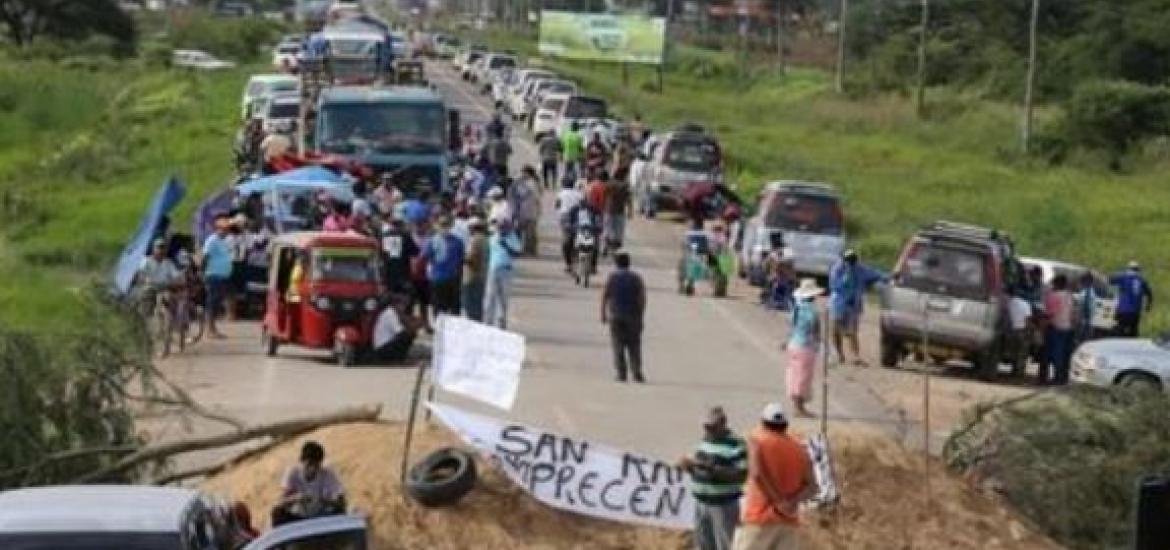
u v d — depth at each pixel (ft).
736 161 394.73
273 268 171.42
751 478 95.14
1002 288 184.03
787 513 94.73
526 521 105.29
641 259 259.19
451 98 546.67
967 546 110.32
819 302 207.82
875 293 248.73
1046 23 620.49
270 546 76.02
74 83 595.47
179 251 181.98
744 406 153.17
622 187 250.57
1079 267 219.20
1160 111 447.42
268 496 105.91
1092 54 563.07
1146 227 316.60
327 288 166.09
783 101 622.54
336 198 200.75
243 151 304.71
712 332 198.70
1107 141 441.27
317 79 315.58
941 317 183.62
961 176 395.14
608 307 162.20
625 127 376.89
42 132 494.59
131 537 71.51
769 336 197.77
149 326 161.38
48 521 72.28
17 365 105.60
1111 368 172.04
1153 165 426.92
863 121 531.50
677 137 309.01
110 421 110.22
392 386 154.20
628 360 164.45
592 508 107.45
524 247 248.32
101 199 314.96
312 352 172.65
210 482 110.01
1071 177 402.11
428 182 239.91
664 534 107.65
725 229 232.73
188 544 72.59
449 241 177.06
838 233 238.27
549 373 164.35
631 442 134.92
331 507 94.48
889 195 354.95
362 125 241.76
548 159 331.36
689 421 144.66
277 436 114.93
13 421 105.29
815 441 111.55
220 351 172.76
